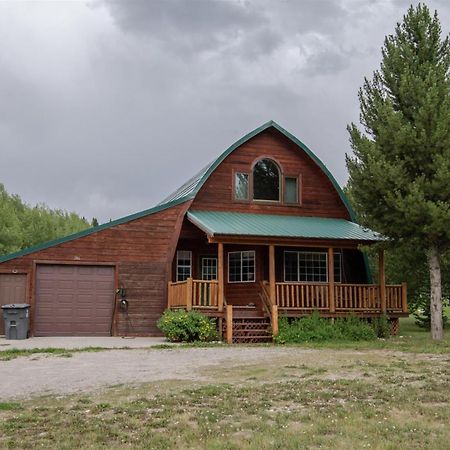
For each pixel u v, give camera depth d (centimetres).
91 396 1020
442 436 760
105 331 2188
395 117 1939
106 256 2211
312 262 2453
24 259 2144
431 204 1850
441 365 1380
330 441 736
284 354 1614
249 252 2409
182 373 1277
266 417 858
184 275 2409
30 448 716
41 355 1614
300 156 2502
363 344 1883
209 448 713
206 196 2366
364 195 2033
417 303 3078
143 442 739
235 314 2211
